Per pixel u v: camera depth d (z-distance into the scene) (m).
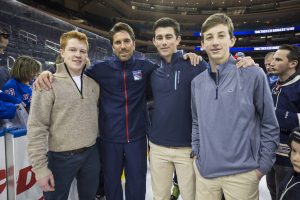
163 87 1.68
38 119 1.39
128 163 1.76
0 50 2.62
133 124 1.76
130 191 1.79
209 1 26.80
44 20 5.26
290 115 1.70
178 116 1.65
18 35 5.88
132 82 1.75
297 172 1.28
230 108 1.32
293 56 1.77
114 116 1.73
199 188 1.46
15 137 1.54
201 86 1.46
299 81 1.77
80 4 20.73
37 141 1.38
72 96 1.48
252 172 1.30
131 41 1.73
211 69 1.43
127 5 23.80
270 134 1.33
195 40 30.09
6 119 1.58
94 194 1.74
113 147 1.74
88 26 18.88
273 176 2.04
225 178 1.34
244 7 27.61
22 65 2.42
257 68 1.34
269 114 1.32
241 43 28.67
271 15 25.91
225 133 1.32
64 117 1.46
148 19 28.05
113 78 1.73
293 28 24.48
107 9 22.52
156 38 1.67
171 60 1.69
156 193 1.78
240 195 1.31
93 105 1.60
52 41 6.00
